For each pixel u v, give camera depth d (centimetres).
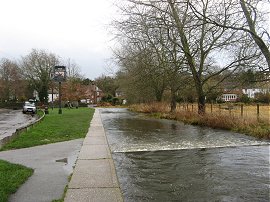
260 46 1397
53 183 741
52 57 8725
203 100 2577
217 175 852
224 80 2494
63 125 2305
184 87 3122
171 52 2339
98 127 2180
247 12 1356
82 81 11100
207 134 1753
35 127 2108
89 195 649
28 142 1382
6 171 832
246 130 1778
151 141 1500
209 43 2412
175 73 2566
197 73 2544
